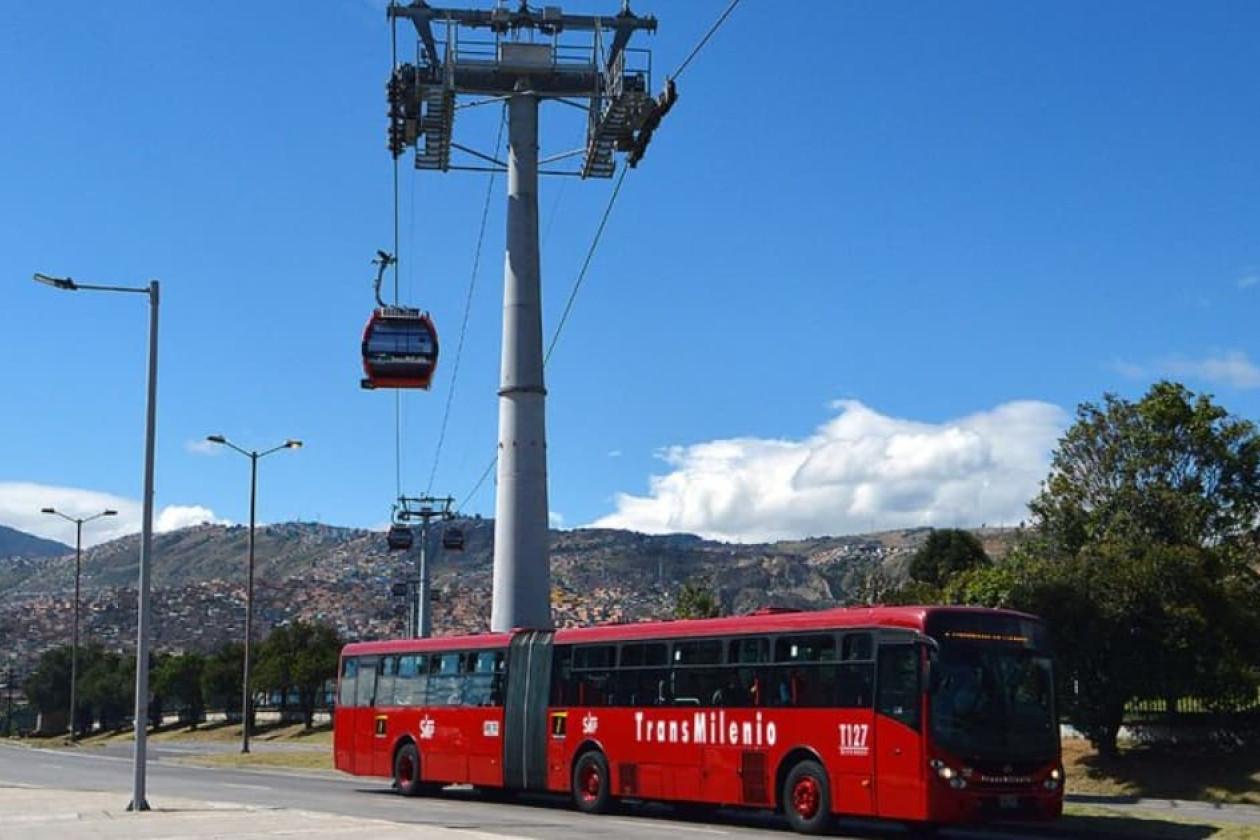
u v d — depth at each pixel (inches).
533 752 1196.5
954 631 893.8
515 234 1612.9
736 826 1023.6
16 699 5457.7
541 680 1205.1
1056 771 900.0
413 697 1360.7
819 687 949.2
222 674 3651.6
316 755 2144.4
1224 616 1355.8
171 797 1290.6
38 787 1494.8
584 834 914.1
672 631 1084.5
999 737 885.2
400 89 1562.5
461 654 1307.8
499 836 864.3
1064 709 1379.2
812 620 968.3
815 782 938.1
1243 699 1387.8
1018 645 912.9
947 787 863.1
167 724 4220.0
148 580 1124.5
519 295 1601.9
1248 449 1659.7
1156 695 1353.3
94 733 4621.1
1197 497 1636.3
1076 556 1437.0
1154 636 1323.8
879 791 892.6
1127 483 1625.2
